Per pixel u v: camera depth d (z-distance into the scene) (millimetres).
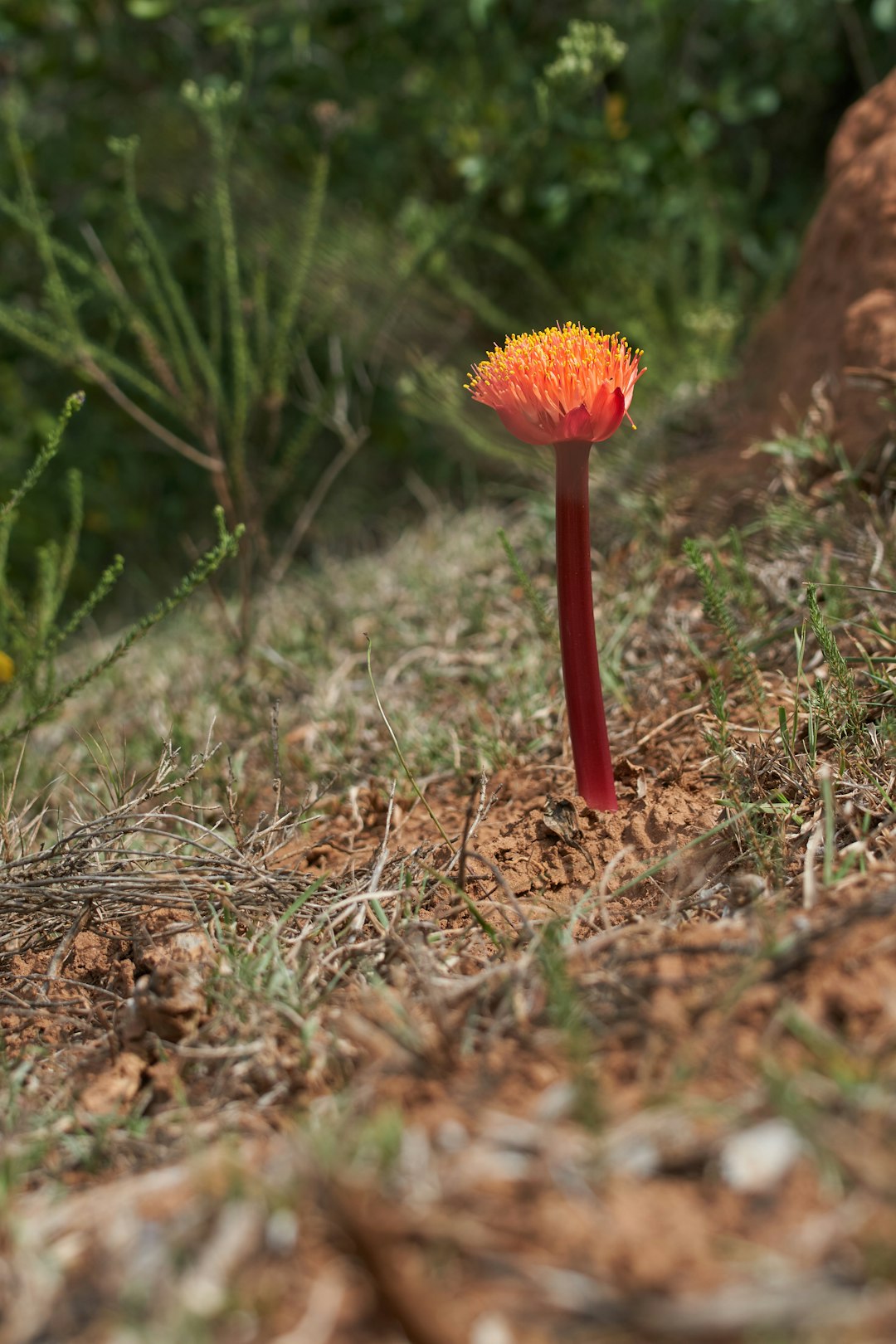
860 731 2117
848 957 1434
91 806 2980
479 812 2307
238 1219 1170
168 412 5840
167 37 5574
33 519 5695
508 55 5367
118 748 3344
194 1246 1169
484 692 3057
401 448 5730
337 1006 1720
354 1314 1082
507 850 2203
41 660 2887
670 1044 1367
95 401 5836
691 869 1979
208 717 3326
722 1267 1067
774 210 5660
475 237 5203
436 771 2730
